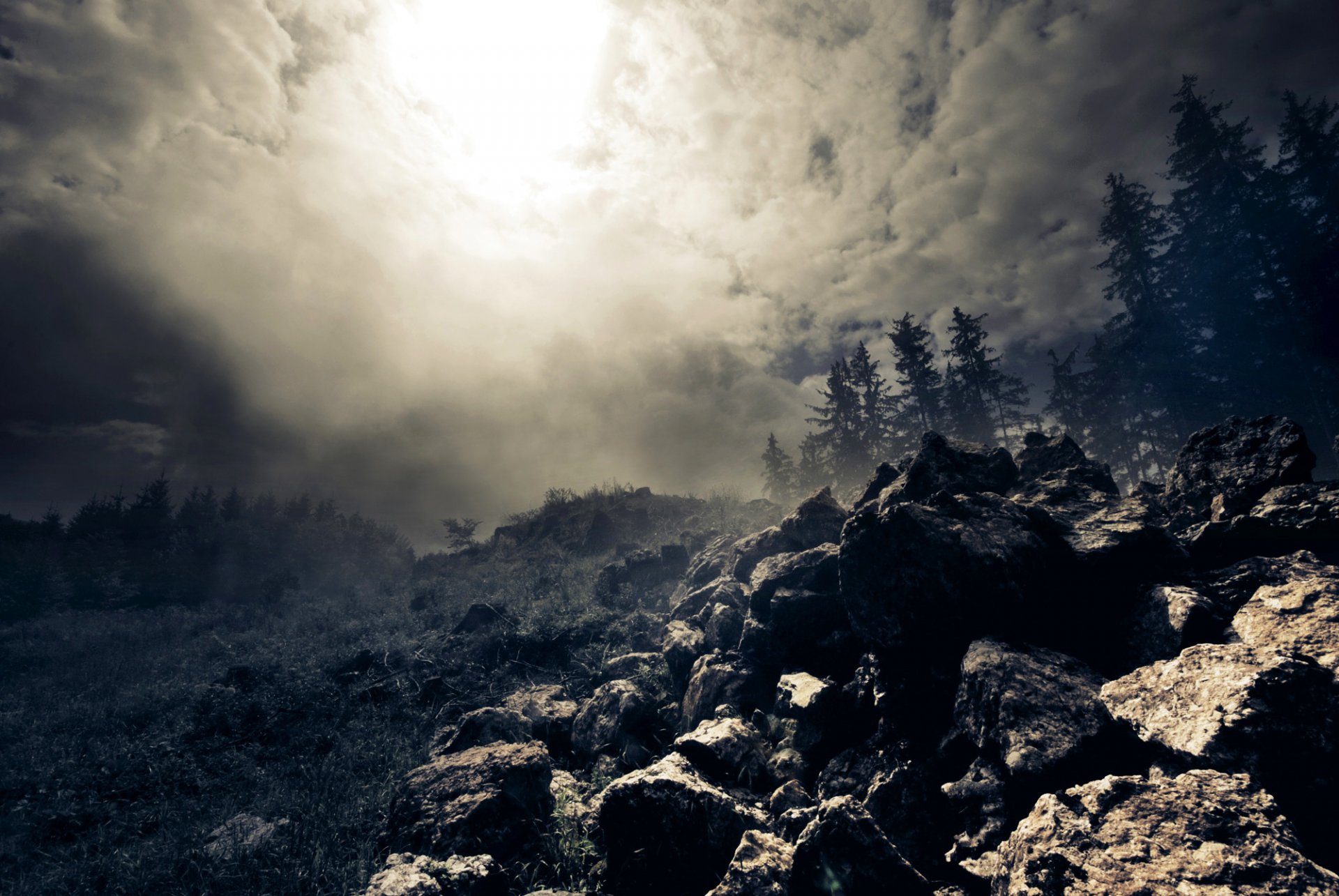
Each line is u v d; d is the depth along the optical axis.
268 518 49.81
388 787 5.84
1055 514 5.58
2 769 7.04
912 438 38.41
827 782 4.47
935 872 3.44
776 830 4.07
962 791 3.65
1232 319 27.98
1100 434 35.09
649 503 25.95
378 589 21.77
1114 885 2.41
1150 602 4.33
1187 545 5.01
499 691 8.88
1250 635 3.58
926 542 4.97
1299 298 25.64
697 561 12.09
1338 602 3.44
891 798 3.87
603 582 13.33
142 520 47.00
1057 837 2.76
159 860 4.78
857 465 38.97
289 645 12.64
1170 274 30.53
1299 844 2.38
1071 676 3.95
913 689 4.68
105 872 4.83
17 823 5.82
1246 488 5.35
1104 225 33.06
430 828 4.62
